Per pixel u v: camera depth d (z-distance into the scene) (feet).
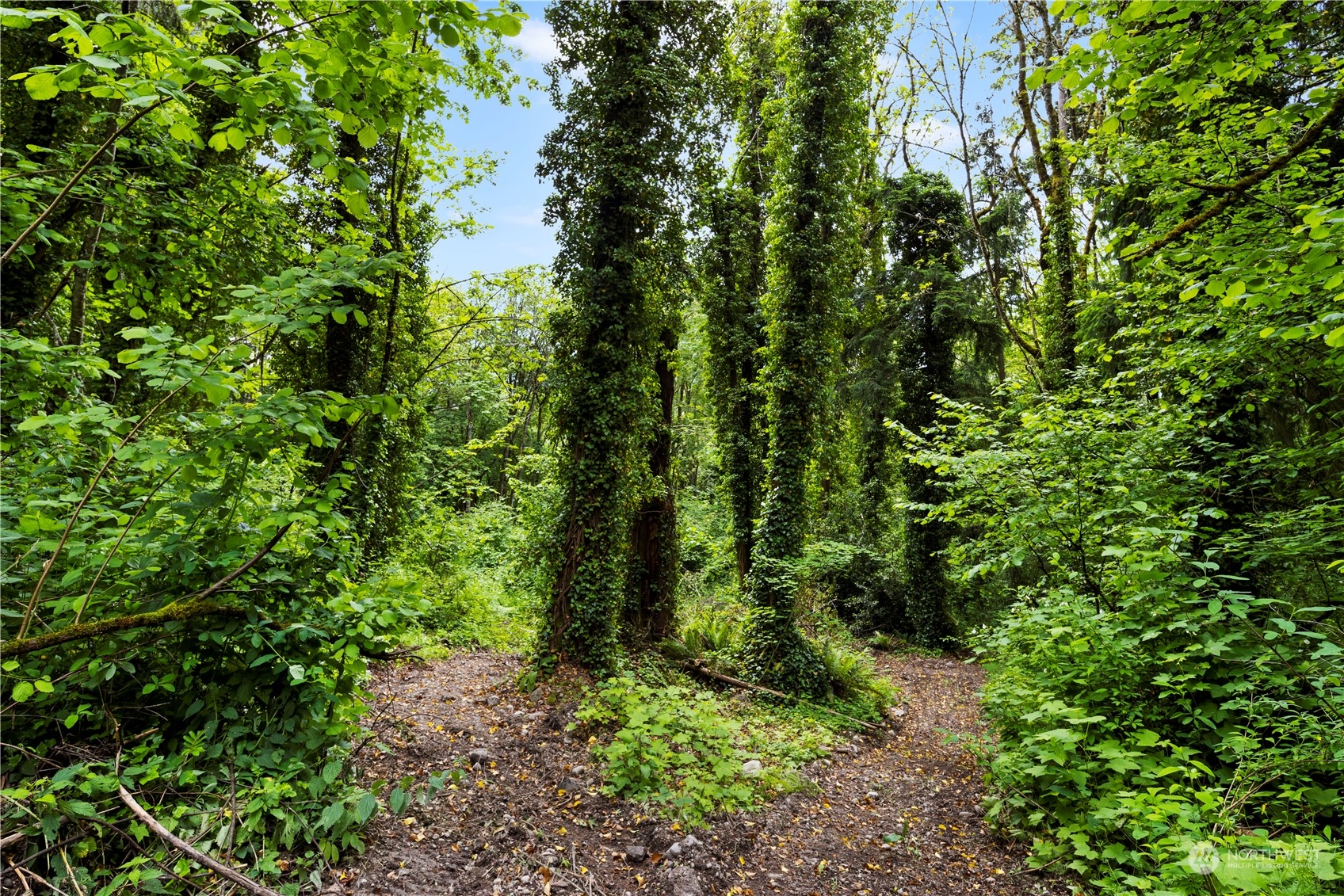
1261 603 11.41
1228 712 12.05
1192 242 16.93
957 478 19.36
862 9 35.63
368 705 18.12
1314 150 14.05
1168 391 21.65
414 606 10.55
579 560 26.61
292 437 9.75
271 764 9.88
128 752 9.41
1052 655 14.96
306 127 7.89
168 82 7.28
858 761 21.83
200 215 15.81
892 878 13.11
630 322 28.17
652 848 13.15
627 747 15.64
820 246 33.81
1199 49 11.20
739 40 49.01
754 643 31.17
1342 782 10.23
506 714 20.83
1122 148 19.49
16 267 19.99
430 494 49.34
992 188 53.47
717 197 43.39
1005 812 14.78
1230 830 9.52
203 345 8.21
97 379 11.02
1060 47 38.14
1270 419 23.77
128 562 9.46
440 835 12.18
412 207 39.45
